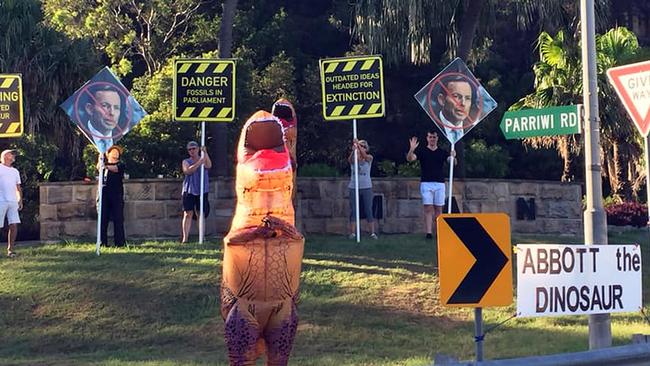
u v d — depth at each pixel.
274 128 6.79
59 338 11.42
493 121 33.28
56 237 16.31
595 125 9.78
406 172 26.11
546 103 24.95
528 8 20.06
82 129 14.83
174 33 34.78
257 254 6.62
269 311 6.72
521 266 8.67
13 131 14.92
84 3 33.78
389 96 33.56
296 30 35.06
